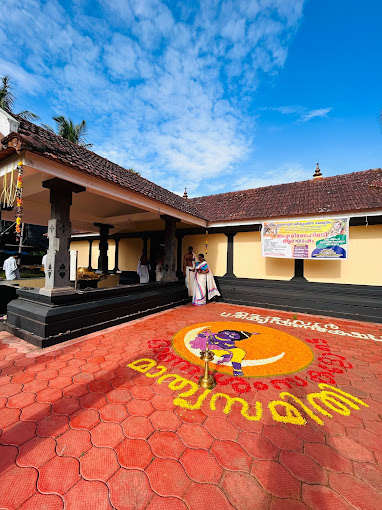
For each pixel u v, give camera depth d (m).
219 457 1.91
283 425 2.29
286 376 3.24
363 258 6.88
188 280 9.02
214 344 4.38
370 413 2.50
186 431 2.18
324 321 6.30
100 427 2.20
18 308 4.71
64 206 4.64
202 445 2.03
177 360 3.65
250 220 7.96
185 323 5.76
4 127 3.91
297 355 3.96
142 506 1.52
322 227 6.79
